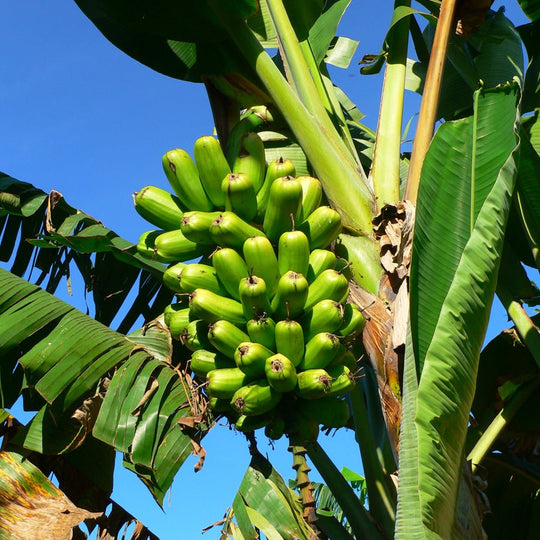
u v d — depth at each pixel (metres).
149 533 1.90
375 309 1.68
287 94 1.89
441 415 1.37
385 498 1.95
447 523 1.38
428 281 1.48
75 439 1.75
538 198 1.90
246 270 1.64
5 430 1.84
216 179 1.72
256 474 1.79
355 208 1.80
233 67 2.00
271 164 1.73
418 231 1.50
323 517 1.96
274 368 1.55
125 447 1.70
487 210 1.45
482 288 1.42
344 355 1.67
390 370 1.63
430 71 1.86
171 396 1.80
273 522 1.73
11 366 1.85
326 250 1.70
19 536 1.58
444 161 1.57
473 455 1.92
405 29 2.06
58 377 1.75
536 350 1.88
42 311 1.85
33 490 1.66
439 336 1.39
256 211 1.73
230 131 2.00
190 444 1.74
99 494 1.93
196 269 1.68
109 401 1.74
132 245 2.01
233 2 1.91
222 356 1.67
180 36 2.00
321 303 1.62
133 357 1.83
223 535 1.73
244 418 1.64
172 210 1.76
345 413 1.64
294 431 1.64
